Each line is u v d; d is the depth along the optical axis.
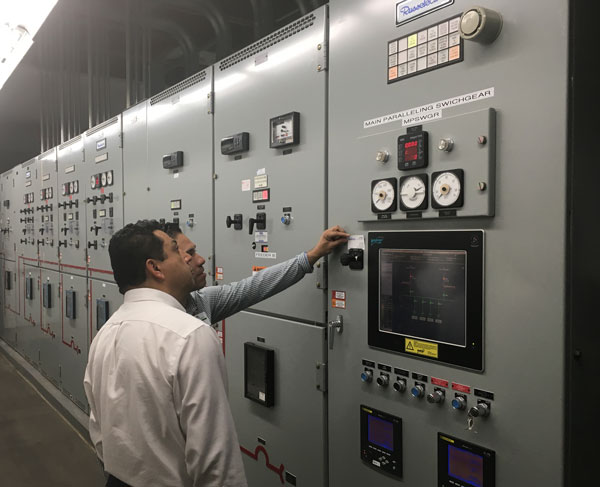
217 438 1.04
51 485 2.79
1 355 5.86
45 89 4.68
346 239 1.56
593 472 1.19
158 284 1.24
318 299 1.70
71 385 3.94
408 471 1.38
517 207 1.12
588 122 1.12
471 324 1.21
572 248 1.06
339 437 1.62
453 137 1.23
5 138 6.84
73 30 4.04
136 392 1.05
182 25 3.45
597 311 1.18
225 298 1.68
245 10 3.26
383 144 1.42
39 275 4.81
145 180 2.84
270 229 1.91
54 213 4.41
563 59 1.04
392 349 1.42
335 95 1.60
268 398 1.89
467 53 1.22
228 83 2.13
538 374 1.09
